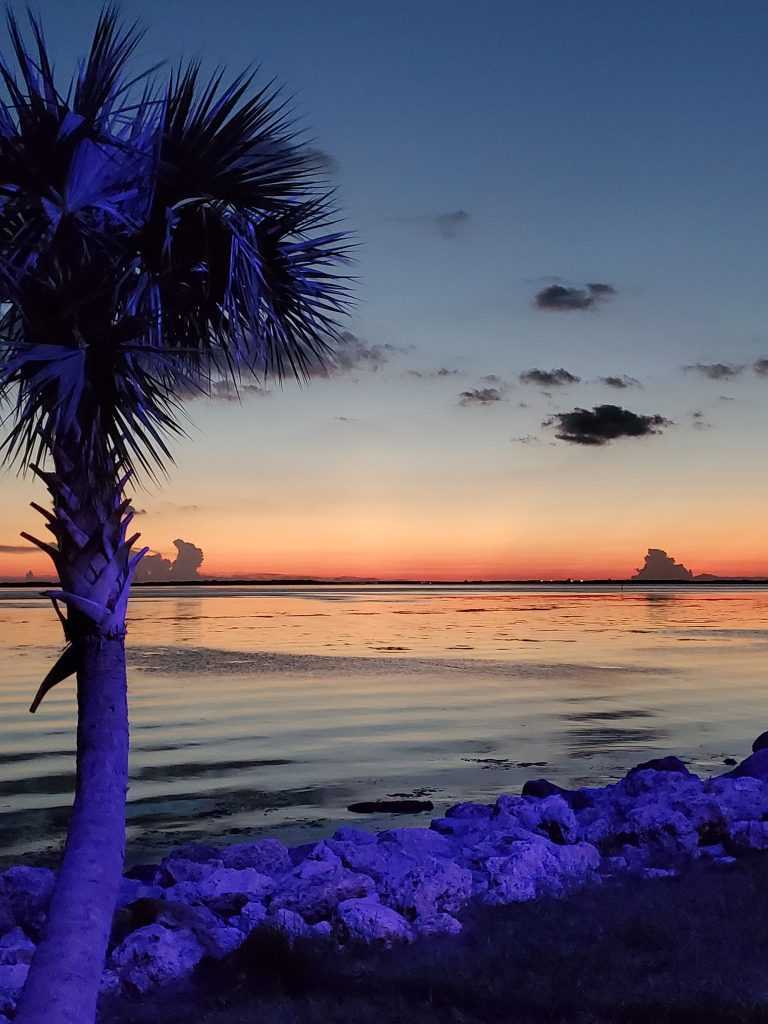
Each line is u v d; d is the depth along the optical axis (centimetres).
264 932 620
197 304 498
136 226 451
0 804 1329
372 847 840
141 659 3866
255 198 474
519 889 716
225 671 3369
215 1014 540
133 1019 547
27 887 754
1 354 427
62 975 400
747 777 1022
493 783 1473
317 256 498
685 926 618
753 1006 496
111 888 423
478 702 2484
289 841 1127
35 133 423
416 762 1645
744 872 737
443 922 653
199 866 818
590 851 815
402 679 3105
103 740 443
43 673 3359
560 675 3238
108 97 451
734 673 3309
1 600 17675
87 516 450
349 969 589
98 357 447
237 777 1516
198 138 446
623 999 512
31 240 438
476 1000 530
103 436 453
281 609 10200
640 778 1085
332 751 1758
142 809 1299
